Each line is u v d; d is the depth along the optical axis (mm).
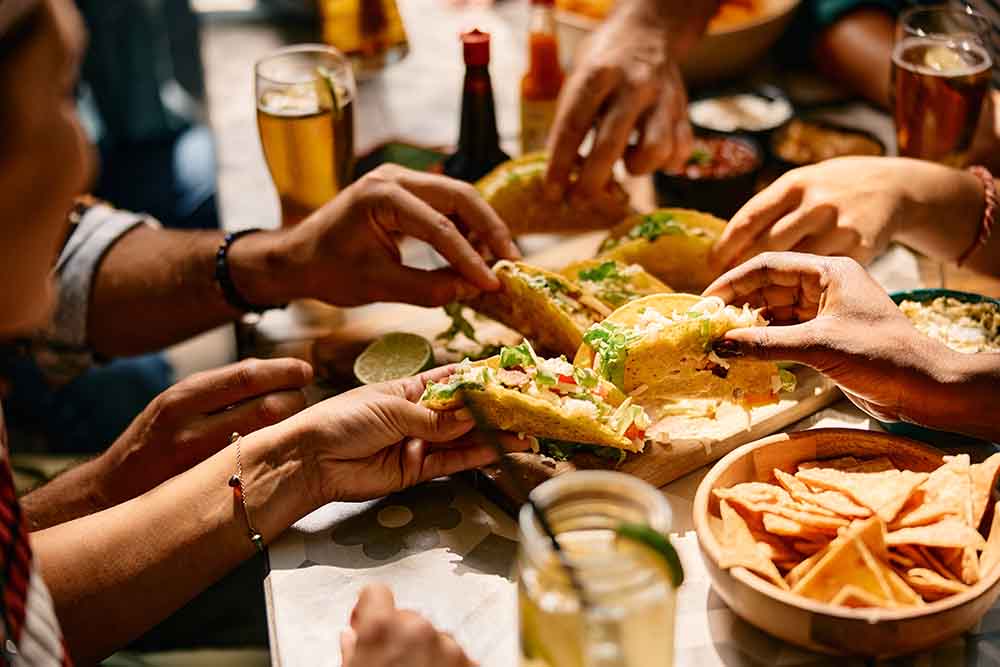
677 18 946
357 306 811
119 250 923
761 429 667
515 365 641
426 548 614
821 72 1085
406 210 748
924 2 1049
